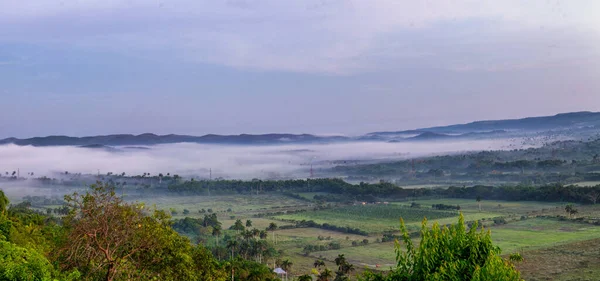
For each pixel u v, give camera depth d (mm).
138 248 36125
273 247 165750
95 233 33562
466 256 24078
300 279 100062
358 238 193750
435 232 25016
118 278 35906
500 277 21672
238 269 96875
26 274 29844
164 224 39219
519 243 155625
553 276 108750
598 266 115625
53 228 65688
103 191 35031
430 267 23891
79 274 33406
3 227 48344
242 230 185375
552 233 170625
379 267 136000
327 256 156750
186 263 42125
